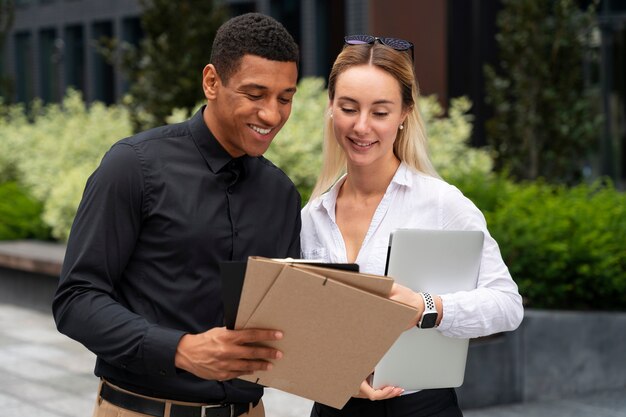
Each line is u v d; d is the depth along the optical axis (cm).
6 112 1894
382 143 297
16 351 878
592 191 912
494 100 1138
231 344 238
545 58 1101
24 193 1285
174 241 279
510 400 689
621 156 1374
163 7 1150
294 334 238
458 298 286
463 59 1444
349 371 247
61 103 2734
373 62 294
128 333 256
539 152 1102
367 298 232
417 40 1492
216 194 287
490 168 1091
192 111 1147
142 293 280
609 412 668
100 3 2530
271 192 301
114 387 287
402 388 295
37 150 1430
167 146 285
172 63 1147
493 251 302
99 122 1391
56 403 703
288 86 269
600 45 1376
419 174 312
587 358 712
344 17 1720
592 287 731
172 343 251
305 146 994
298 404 691
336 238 318
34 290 1087
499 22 1133
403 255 283
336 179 331
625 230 764
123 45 1213
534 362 696
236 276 234
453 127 1153
